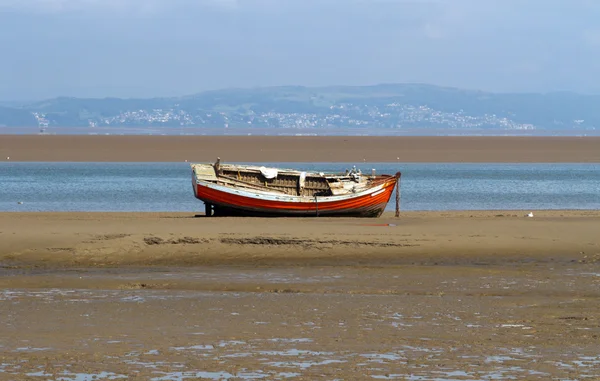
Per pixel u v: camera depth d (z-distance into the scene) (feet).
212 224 146.92
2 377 60.49
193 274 111.45
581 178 324.80
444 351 68.54
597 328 77.56
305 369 63.00
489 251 127.95
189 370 62.59
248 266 118.93
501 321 80.59
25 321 79.87
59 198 238.27
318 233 135.85
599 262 120.78
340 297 94.12
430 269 115.34
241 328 77.05
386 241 131.64
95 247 127.44
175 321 80.12
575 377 61.36
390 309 86.53
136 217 175.94
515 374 62.03
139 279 107.24
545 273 111.65
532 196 253.85
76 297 93.66
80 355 66.74
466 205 227.40
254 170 189.16
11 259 122.11
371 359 65.92
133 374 61.46
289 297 94.02
